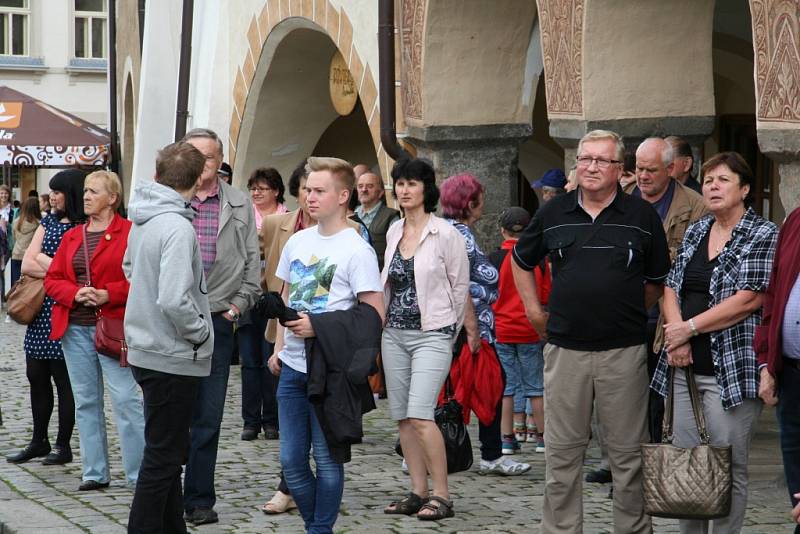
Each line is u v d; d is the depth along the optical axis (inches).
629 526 272.2
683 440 260.4
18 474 371.2
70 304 339.0
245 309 319.6
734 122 724.7
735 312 250.8
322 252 279.6
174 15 791.7
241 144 732.0
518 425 424.2
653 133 426.6
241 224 319.9
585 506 328.2
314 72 706.2
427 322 313.3
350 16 589.3
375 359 271.7
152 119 797.9
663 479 249.4
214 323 312.3
